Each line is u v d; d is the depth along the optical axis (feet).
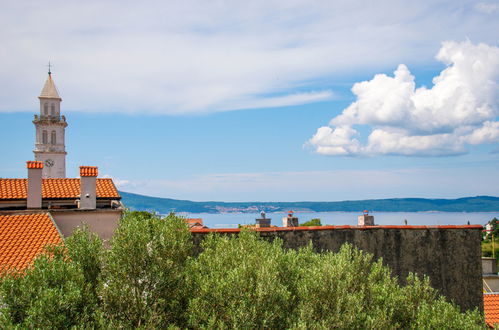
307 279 47.03
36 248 70.79
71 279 39.68
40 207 86.12
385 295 51.72
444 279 68.59
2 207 86.22
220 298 41.55
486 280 104.06
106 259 44.52
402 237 68.64
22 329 34.88
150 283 41.93
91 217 86.53
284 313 44.21
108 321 39.45
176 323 42.37
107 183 97.45
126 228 43.29
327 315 44.88
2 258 67.26
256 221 97.40
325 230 66.85
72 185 95.71
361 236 67.72
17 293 38.27
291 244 65.82
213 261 48.70
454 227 69.92
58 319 36.22
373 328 46.68
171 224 46.01
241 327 39.93
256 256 46.09
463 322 50.98
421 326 50.62
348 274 49.96
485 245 352.28
